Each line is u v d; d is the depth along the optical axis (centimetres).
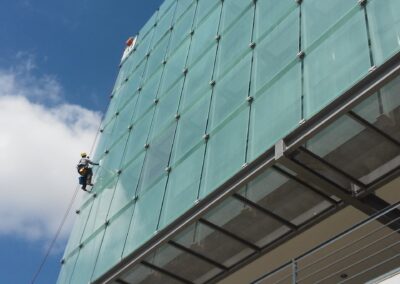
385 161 1075
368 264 1316
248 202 1186
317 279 1383
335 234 1202
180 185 1346
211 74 1488
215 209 1235
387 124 1025
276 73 1221
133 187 1564
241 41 1438
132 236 1420
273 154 1090
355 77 993
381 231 1197
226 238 1287
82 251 1645
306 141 1032
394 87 1000
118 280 1464
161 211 1357
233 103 1320
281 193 1181
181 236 1311
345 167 1095
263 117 1184
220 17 1627
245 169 1138
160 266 1398
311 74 1112
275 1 1386
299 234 1220
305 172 1069
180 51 1769
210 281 1387
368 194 1094
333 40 1105
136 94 1922
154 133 1619
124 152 1738
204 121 1398
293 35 1237
